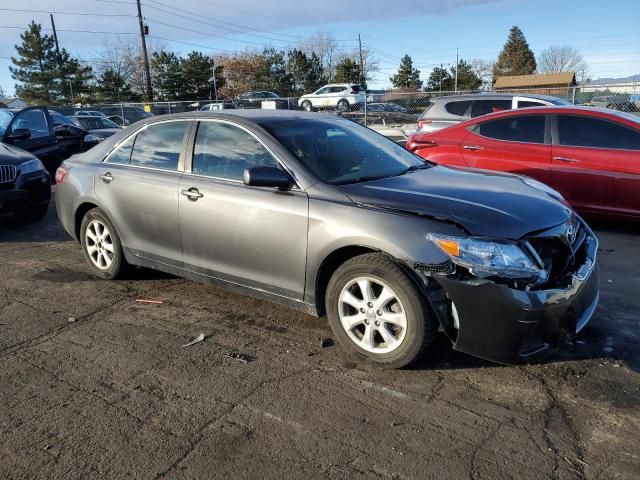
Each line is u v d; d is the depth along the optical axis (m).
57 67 53.69
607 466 2.58
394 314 3.36
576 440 2.77
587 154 6.46
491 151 7.15
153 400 3.20
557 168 6.65
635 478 2.50
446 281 3.14
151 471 2.61
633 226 6.74
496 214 3.30
